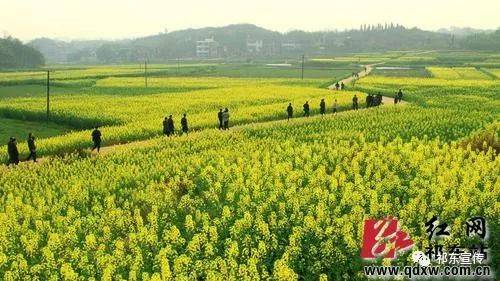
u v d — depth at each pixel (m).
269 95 72.94
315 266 13.27
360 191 18.73
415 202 16.41
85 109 56.66
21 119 54.94
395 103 59.62
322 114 48.31
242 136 35.62
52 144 35.28
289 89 84.31
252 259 13.03
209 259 13.94
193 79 121.12
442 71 132.50
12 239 16.03
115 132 39.22
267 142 32.09
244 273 12.74
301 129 38.47
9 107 57.22
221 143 33.03
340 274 13.38
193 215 18.05
